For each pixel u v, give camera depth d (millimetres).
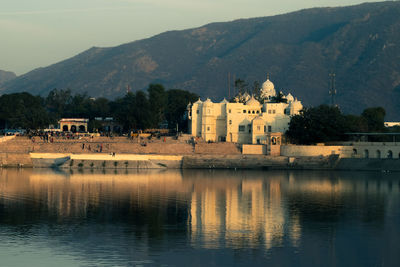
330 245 104625
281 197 155875
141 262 93312
